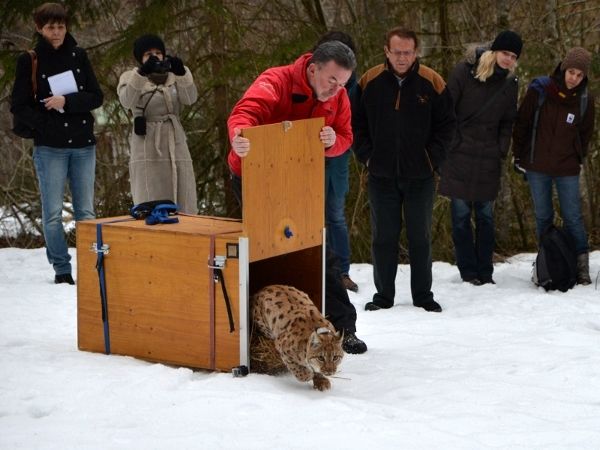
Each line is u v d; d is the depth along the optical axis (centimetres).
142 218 666
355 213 1266
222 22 1309
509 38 941
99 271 642
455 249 1009
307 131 627
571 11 1384
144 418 511
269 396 541
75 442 473
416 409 548
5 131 1494
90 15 1354
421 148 839
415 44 813
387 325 804
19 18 1354
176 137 959
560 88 957
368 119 850
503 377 622
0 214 1475
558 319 816
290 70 630
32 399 546
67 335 738
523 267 1102
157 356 631
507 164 1320
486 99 956
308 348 556
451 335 762
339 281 683
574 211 981
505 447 479
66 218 1503
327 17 1482
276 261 684
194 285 609
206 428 496
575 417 538
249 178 585
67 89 917
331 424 501
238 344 598
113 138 1430
